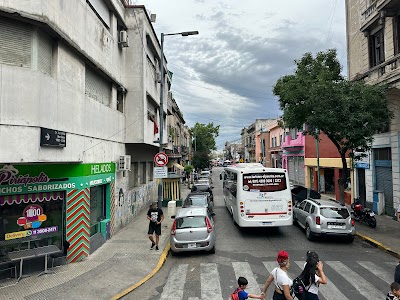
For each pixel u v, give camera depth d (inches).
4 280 346.9
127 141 628.1
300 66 651.5
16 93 311.1
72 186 403.9
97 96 504.4
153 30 735.1
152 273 377.1
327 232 506.0
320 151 1098.7
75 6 402.3
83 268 384.8
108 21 550.9
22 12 312.8
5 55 313.9
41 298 306.0
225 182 879.1
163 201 876.0
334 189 1076.5
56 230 393.7
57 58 364.5
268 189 568.4
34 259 372.2
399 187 639.8
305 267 229.1
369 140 588.1
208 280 355.3
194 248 442.3
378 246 484.1
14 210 365.4
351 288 327.3
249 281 348.8
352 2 799.1
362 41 745.6
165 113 964.6
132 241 507.2
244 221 564.7
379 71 629.9
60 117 363.9
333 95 556.7
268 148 2092.8
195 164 2165.4
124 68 631.2
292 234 582.9
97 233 485.7
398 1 574.2
